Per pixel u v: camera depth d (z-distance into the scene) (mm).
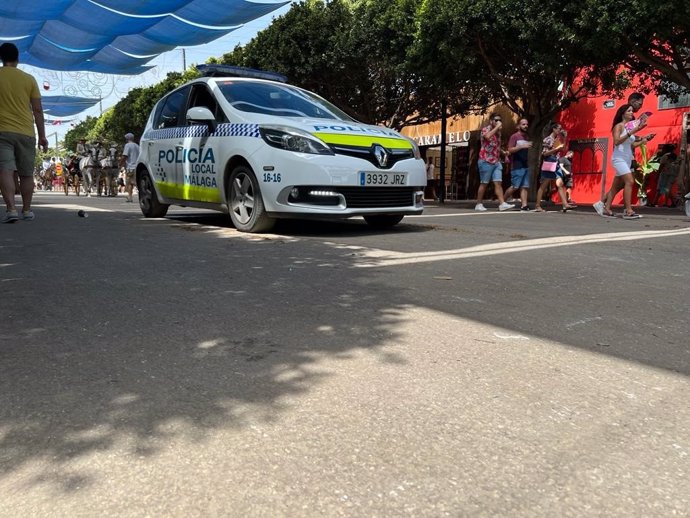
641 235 6426
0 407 1847
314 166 5414
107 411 1822
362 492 1401
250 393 1968
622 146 9047
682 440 1678
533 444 1642
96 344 2455
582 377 2141
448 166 27188
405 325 2760
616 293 3480
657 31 10109
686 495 1407
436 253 4836
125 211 10016
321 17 18234
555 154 10914
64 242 5477
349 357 2318
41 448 1601
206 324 2752
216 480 1449
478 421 1778
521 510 1338
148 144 7895
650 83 16234
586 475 1487
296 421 1766
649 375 2172
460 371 2186
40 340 2506
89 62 19859
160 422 1751
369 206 5812
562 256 4781
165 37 15875
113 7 13234
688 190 14938
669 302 3277
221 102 6430
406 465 1522
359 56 17406
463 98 20172
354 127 6047
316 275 3896
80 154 21797
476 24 13281
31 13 13836
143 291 3418
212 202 6586
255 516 1310
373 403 1897
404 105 20484
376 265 4266
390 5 16516
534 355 2373
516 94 17359
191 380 2074
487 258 4617
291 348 2420
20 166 7277
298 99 6730
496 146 11031
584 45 10938
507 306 3139
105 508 1338
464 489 1417
